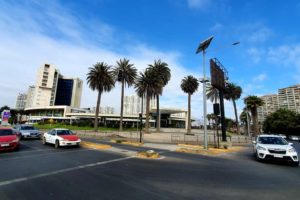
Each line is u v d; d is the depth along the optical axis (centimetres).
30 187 609
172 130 6412
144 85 4594
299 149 2273
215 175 819
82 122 6769
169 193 579
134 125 7212
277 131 7638
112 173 806
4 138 1359
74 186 625
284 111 7406
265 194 586
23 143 1844
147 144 2227
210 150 1719
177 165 1023
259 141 1306
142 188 620
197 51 2022
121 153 1406
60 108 9288
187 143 2516
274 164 1121
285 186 671
